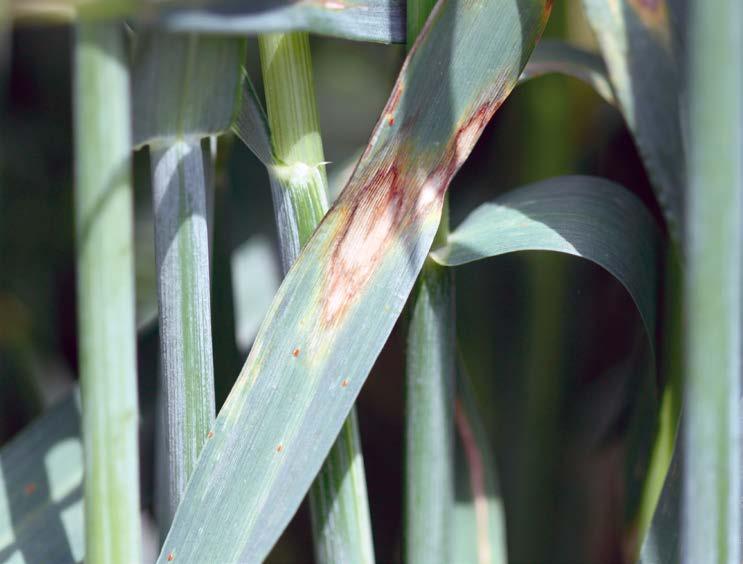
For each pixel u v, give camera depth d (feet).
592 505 0.84
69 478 0.70
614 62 0.60
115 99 0.51
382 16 0.58
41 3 0.49
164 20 0.50
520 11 0.57
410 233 0.57
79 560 0.67
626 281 0.62
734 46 0.47
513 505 0.84
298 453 0.56
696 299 0.49
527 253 0.84
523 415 0.85
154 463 0.74
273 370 0.56
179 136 0.56
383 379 0.97
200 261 0.57
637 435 0.71
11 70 1.08
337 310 0.57
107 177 0.51
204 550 0.56
